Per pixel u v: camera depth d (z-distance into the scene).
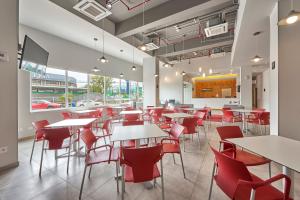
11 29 2.85
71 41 6.24
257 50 5.49
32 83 5.18
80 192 1.98
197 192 2.08
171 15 4.06
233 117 5.36
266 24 3.53
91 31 5.13
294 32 2.60
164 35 6.31
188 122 3.54
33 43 3.86
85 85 7.18
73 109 6.50
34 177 2.50
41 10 3.90
